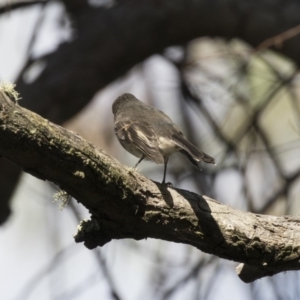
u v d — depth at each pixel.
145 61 12.12
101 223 6.08
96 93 11.52
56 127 5.47
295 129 10.74
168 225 6.23
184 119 12.80
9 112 5.20
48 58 11.52
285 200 10.48
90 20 11.79
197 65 12.23
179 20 11.46
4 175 10.95
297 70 11.30
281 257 6.48
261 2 11.37
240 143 12.43
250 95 12.09
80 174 5.57
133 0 11.71
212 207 6.41
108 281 9.50
